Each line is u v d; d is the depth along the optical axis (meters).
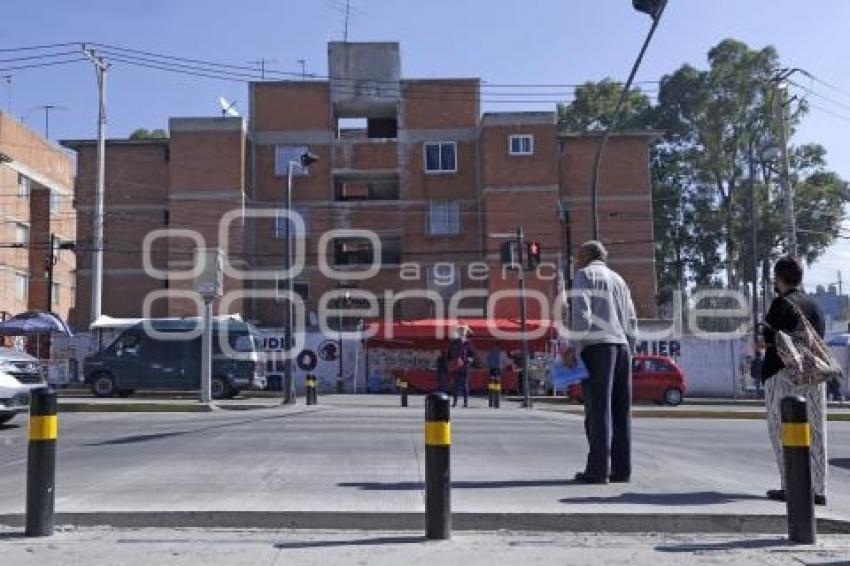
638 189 47.66
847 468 11.14
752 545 6.47
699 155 58.91
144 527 7.07
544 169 45.19
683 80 59.59
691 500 7.55
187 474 9.20
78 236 46.78
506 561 5.95
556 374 8.41
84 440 13.17
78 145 47.06
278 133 47.22
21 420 16.70
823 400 7.67
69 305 56.34
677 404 31.50
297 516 7.05
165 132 72.75
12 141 49.66
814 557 6.09
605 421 8.28
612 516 6.94
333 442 12.13
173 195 44.44
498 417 17.59
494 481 8.55
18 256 50.22
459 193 47.25
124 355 28.61
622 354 8.33
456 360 24.59
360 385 37.16
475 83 47.91
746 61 58.41
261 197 46.91
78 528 7.03
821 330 7.61
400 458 10.41
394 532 6.92
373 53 47.84
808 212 57.25
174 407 20.27
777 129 35.78
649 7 15.23
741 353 39.12
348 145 47.44
